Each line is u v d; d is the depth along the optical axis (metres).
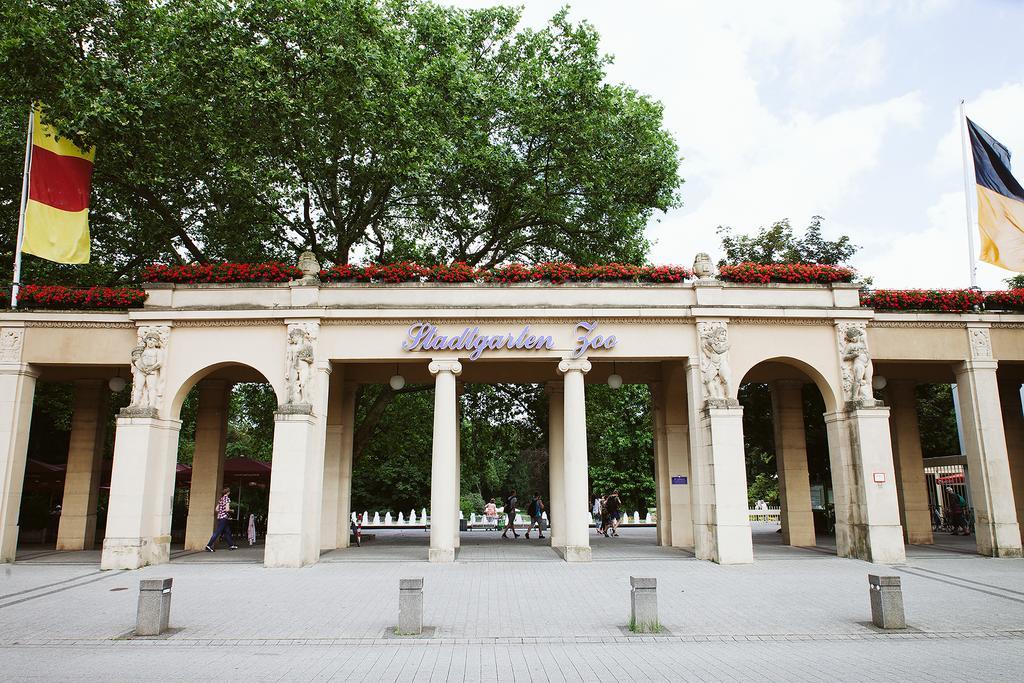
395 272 18.11
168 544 17.34
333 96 18.50
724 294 18.23
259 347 17.75
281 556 16.20
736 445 17.17
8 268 22.47
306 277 17.89
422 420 30.53
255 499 32.59
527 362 21.73
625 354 17.98
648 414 43.06
